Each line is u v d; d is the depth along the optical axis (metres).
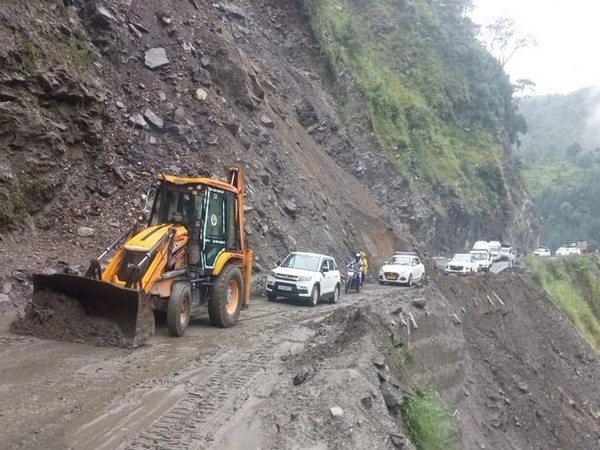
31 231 13.73
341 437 6.49
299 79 34.09
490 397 17.19
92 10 18.39
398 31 56.53
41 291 9.73
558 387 24.00
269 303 16.72
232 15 32.66
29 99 14.25
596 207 117.62
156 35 20.80
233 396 7.49
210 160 18.88
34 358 8.28
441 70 57.56
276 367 8.95
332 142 33.78
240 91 23.25
